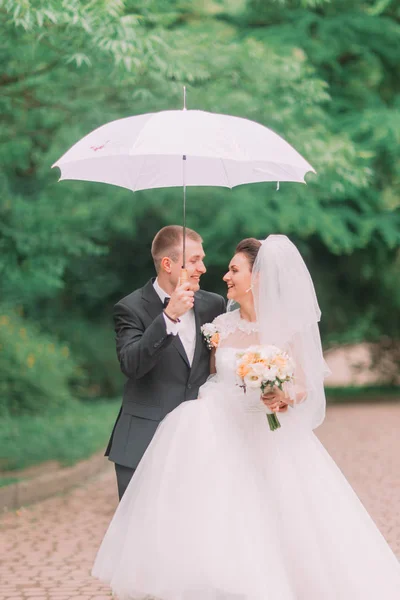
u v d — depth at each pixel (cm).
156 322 514
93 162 589
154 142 506
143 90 1015
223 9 1372
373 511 887
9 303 1642
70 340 2139
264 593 463
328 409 2108
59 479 1034
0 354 1550
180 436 507
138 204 1702
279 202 1611
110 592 622
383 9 1454
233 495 488
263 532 481
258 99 1159
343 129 1483
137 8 1049
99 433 1393
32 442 1231
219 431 504
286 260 511
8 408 1505
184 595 471
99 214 1612
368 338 2558
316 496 501
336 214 1683
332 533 493
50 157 1287
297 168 542
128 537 497
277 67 1177
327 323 2334
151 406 542
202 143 505
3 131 1166
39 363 1617
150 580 480
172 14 1100
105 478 1143
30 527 844
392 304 2375
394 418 1881
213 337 529
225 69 1145
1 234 1232
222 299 568
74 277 2088
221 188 1652
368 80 1595
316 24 1558
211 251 1744
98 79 1052
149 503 497
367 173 1250
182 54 1048
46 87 1075
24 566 697
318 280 2244
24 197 1330
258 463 507
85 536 805
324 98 1223
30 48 973
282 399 493
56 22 842
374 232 1945
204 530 477
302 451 513
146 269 2136
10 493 927
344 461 1244
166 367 544
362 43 1580
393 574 494
